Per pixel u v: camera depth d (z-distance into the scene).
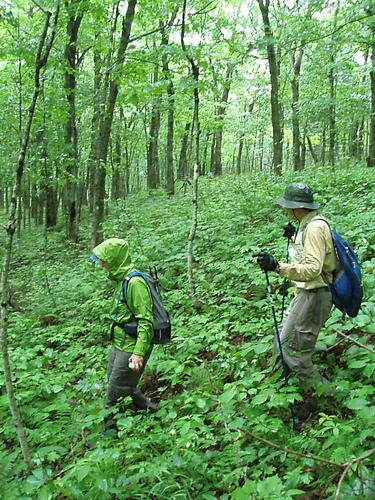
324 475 3.16
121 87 8.65
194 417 3.72
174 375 5.01
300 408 4.19
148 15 10.04
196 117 7.62
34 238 18.05
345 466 2.91
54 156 13.27
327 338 4.61
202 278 7.66
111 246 4.59
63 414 4.85
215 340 5.71
